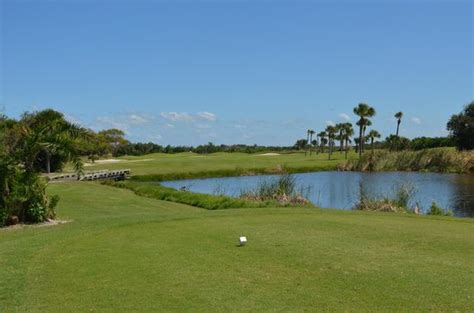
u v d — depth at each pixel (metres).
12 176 13.45
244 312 5.96
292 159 91.19
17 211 13.45
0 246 9.75
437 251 9.05
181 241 10.15
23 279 7.44
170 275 7.55
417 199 30.58
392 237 10.45
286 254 8.81
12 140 15.48
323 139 144.50
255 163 76.62
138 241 10.22
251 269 7.84
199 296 6.56
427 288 6.79
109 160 88.62
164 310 6.07
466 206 29.45
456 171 59.62
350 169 67.25
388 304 6.18
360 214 14.64
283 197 24.25
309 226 12.03
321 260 8.37
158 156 107.94
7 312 6.10
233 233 11.02
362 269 7.78
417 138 102.31
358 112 88.06
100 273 7.72
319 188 40.56
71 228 12.01
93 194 28.38
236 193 33.88
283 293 6.64
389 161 65.81
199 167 67.69
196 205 25.38
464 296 6.45
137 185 37.47
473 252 8.96
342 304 6.20
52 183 37.28
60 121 15.16
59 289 6.96
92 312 6.06
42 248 9.52
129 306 6.24
